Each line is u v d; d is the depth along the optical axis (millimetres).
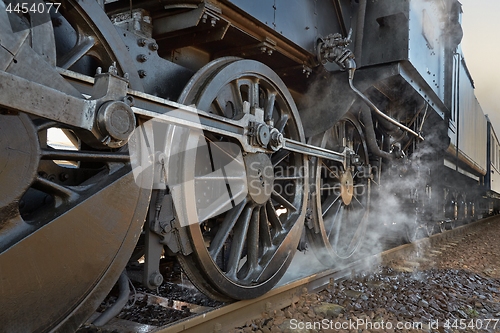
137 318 2889
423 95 6066
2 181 1513
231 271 2891
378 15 4664
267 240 3260
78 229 1754
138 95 1982
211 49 3252
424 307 3719
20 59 1489
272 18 3020
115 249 1935
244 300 2910
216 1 2566
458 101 9172
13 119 1545
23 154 1577
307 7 3580
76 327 1801
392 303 3697
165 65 2568
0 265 1488
